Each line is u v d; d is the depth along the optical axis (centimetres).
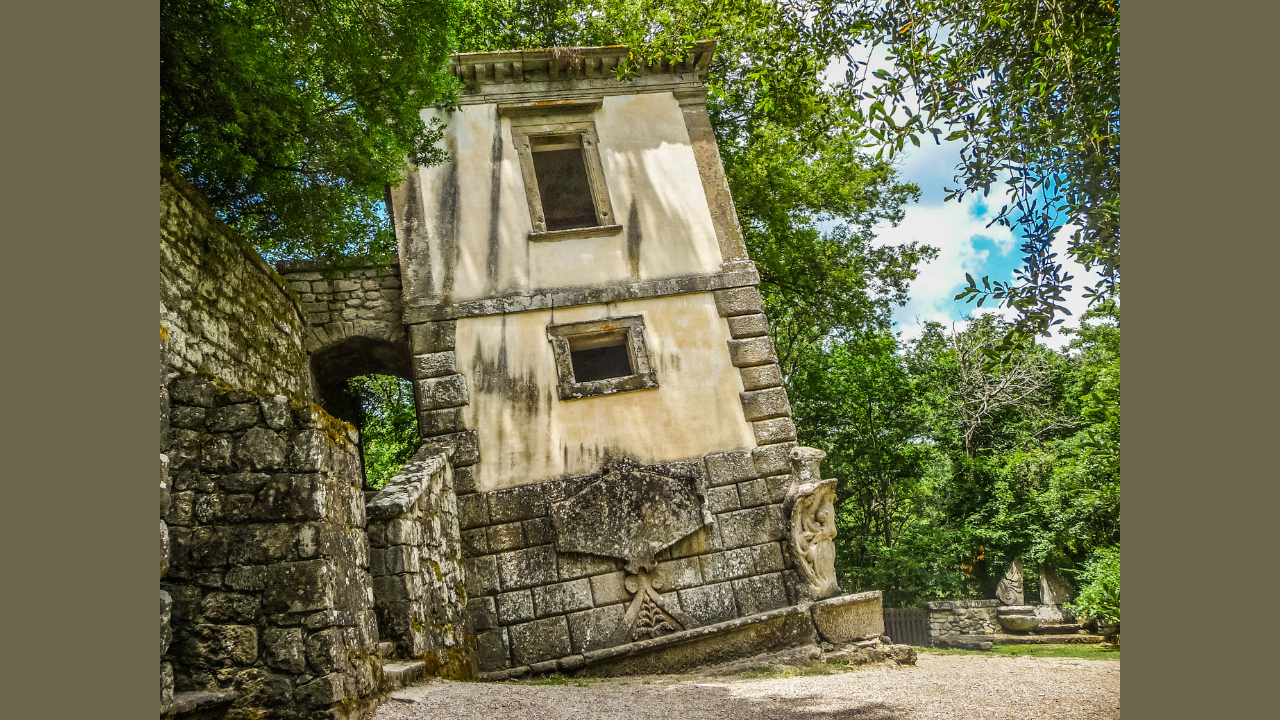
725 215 1431
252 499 612
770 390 1342
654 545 1226
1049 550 2112
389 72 995
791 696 835
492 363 1302
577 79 1466
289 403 634
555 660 1152
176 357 802
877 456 2705
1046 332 589
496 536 1216
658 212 1412
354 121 1005
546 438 1277
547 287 1349
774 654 1171
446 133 1402
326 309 1346
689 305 1370
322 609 595
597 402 1302
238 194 1069
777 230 2019
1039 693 788
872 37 736
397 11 964
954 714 700
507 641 1166
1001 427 2664
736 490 1281
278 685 578
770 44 830
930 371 2830
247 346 1009
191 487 608
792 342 2616
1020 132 620
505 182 1395
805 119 857
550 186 1491
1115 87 589
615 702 787
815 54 795
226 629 585
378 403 2289
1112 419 1920
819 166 2038
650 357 1330
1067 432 2553
